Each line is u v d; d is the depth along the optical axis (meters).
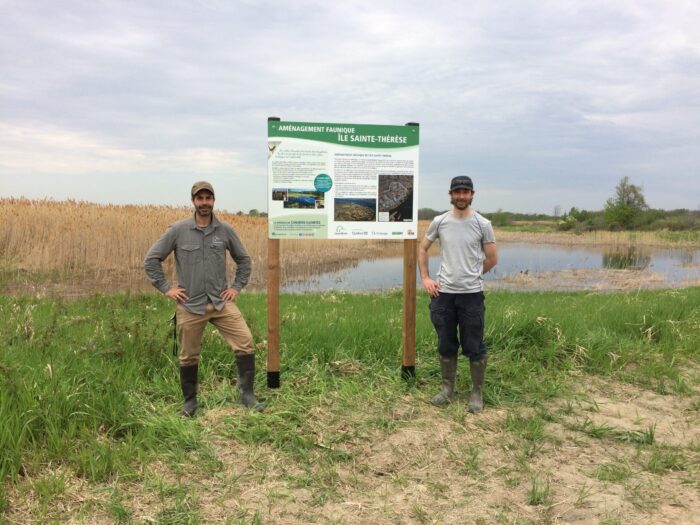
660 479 3.74
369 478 3.71
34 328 6.17
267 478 3.64
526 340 6.64
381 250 31.53
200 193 4.36
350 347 6.26
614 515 3.26
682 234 51.81
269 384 5.25
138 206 21.69
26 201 19.23
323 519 3.20
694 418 4.88
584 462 3.99
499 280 21.20
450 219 4.84
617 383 5.79
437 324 4.94
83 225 16.44
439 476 3.75
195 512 3.18
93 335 6.10
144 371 5.36
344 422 4.52
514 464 3.93
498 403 5.09
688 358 6.71
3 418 3.71
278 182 5.25
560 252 37.84
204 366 5.53
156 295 10.42
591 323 7.67
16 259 16.02
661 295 11.38
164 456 3.80
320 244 26.64
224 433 4.20
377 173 5.40
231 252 4.74
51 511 3.12
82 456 3.58
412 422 4.59
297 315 8.08
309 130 5.27
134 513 3.16
